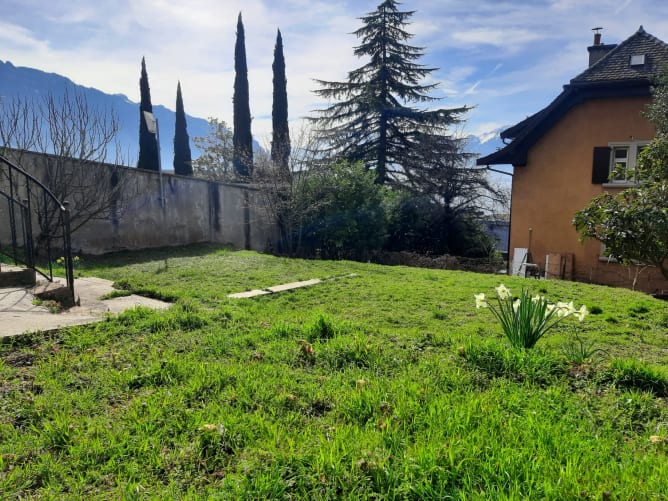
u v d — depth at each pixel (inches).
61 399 100.8
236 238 634.2
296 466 77.5
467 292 323.9
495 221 872.3
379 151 900.0
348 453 80.4
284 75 942.4
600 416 105.1
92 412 96.4
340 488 72.7
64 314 171.9
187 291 275.9
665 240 245.0
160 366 120.2
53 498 68.8
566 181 521.3
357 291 322.3
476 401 105.4
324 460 77.7
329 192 629.3
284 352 143.0
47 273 304.8
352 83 911.7
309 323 176.7
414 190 825.5
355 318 246.5
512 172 561.6
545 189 532.7
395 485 72.8
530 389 118.6
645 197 253.8
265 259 478.3
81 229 452.8
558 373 132.0
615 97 489.7
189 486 73.1
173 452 82.0
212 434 86.4
